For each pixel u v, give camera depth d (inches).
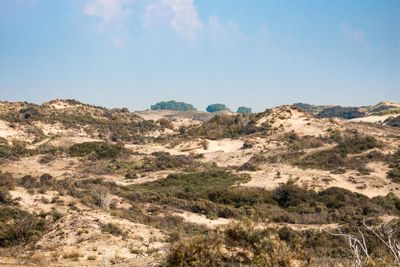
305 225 1892.2
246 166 2989.7
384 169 2763.3
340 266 568.1
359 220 1884.8
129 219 1638.8
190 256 579.5
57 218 1621.6
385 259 528.7
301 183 2508.6
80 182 2466.8
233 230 601.6
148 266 853.2
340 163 2908.5
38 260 1099.3
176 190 2608.3
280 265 555.8
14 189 1937.7
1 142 3895.2
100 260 1099.9
